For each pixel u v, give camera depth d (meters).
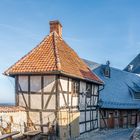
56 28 21.47
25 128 17.38
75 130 19.50
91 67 30.55
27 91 17.94
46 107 17.48
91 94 22.81
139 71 43.06
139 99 31.98
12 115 16.05
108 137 20.94
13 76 18.59
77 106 20.06
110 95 28.78
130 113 29.94
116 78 32.75
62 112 17.64
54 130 17.20
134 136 9.63
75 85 19.80
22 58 19.12
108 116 26.44
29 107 17.81
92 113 22.95
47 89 17.55
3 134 14.52
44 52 19.00
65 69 17.94
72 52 22.84
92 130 22.83
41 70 17.33
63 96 17.92
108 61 32.03
